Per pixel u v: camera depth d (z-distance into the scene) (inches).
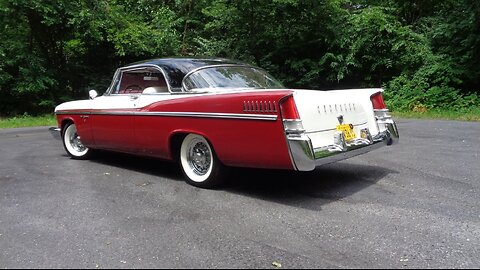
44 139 358.6
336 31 601.0
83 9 609.9
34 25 629.9
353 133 171.2
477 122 388.5
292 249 115.2
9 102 637.3
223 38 694.5
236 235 125.9
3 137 381.1
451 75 526.0
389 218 137.3
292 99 142.5
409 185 175.9
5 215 149.3
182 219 141.0
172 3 775.1
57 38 662.5
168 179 196.4
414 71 565.9
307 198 161.0
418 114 473.4
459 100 505.0
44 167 231.0
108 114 214.4
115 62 720.3
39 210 154.1
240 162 159.8
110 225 137.0
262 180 189.6
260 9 633.0
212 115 163.0
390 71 602.2
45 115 629.0
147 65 204.7
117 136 212.1
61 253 116.3
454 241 118.8
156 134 189.5
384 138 184.9
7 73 589.3
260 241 121.0
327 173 200.1
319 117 154.9
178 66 194.1
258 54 666.2
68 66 684.1
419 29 610.2
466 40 520.4
